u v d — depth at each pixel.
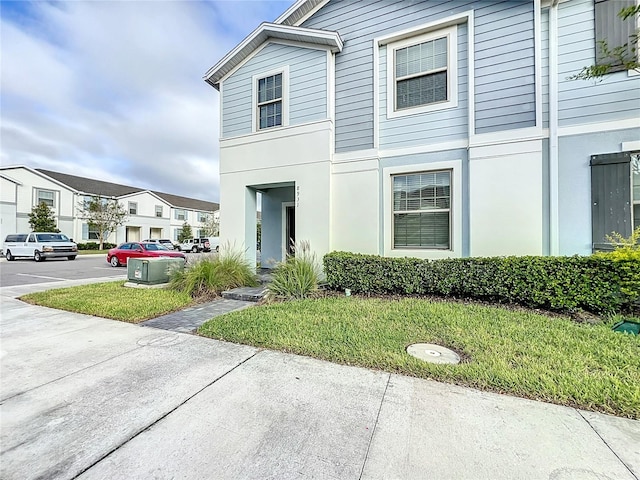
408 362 3.14
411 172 6.82
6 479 1.74
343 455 1.91
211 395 2.65
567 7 5.59
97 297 6.62
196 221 42.09
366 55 7.24
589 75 4.88
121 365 3.29
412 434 2.10
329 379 2.92
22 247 18.42
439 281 5.72
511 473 1.74
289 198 10.69
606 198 5.22
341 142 7.47
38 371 3.15
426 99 6.74
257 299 6.46
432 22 6.55
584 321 4.39
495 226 5.96
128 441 2.06
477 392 2.64
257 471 1.79
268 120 8.30
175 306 5.91
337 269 6.59
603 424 2.17
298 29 7.37
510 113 5.91
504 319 4.45
